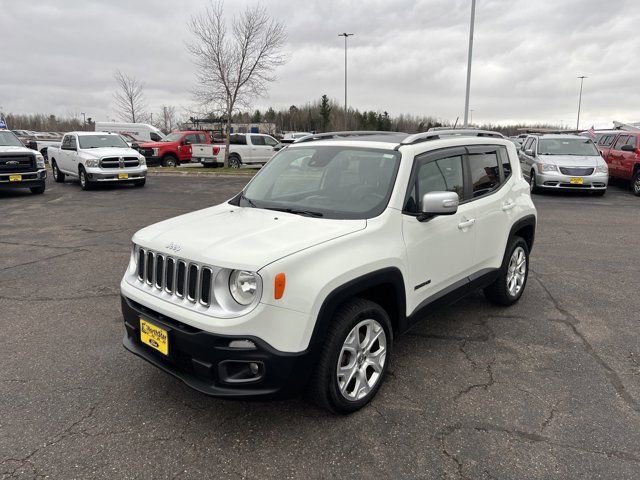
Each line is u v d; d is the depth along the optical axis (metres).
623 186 16.97
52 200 13.45
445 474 2.71
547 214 11.19
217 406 3.36
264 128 58.97
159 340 3.05
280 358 2.76
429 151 3.91
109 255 7.40
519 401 3.43
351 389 3.29
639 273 6.52
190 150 25.38
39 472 2.70
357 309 3.15
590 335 4.52
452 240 4.01
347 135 4.73
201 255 2.88
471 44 20.58
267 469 2.75
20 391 3.53
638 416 3.25
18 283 6.02
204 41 22.64
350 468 2.76
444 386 3.63
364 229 3.27
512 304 5.28
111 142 16.91
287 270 2.78
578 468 2.75
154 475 2.69
